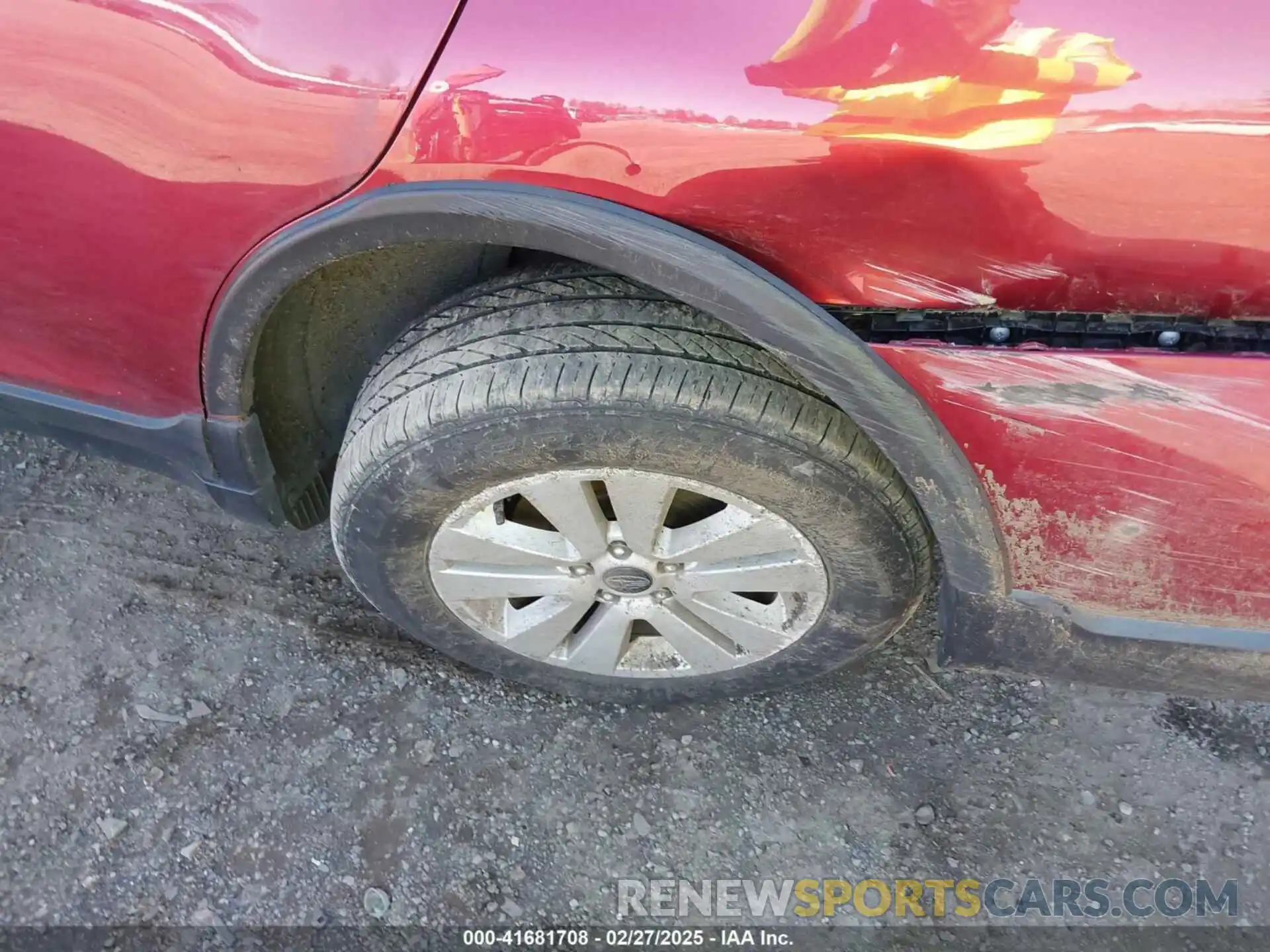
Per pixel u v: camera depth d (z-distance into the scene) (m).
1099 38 1.05
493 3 1.16
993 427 1.31
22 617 2.21
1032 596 1.54
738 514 1.57
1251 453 1.25
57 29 1.25
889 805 2.01
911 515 1.55
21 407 1.79
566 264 1.50
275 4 1.20
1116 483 1.33
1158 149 1.07
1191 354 1.20
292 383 1.74
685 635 1.84
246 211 1.32
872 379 1.26
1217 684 1.61
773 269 1.25
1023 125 1.08
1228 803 2.01
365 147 1.23
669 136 1.15
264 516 1.81
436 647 1.99
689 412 1.38
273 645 2.20
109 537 2.36
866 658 2.22
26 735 2.04
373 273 1.58
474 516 1.65
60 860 1.89
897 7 1.07
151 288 1.46
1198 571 1.43
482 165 1.22
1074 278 1.19
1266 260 1.12
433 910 1.86
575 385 1.38
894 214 1.17
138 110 1.27
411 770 2.03
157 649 2.18
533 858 1.93
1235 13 1.03
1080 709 2.15
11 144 1.36
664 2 1.13
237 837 1.93
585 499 1.58
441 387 1.45
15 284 1.55
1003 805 2.02
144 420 1.70
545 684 2.05
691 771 2.05
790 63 1.11
